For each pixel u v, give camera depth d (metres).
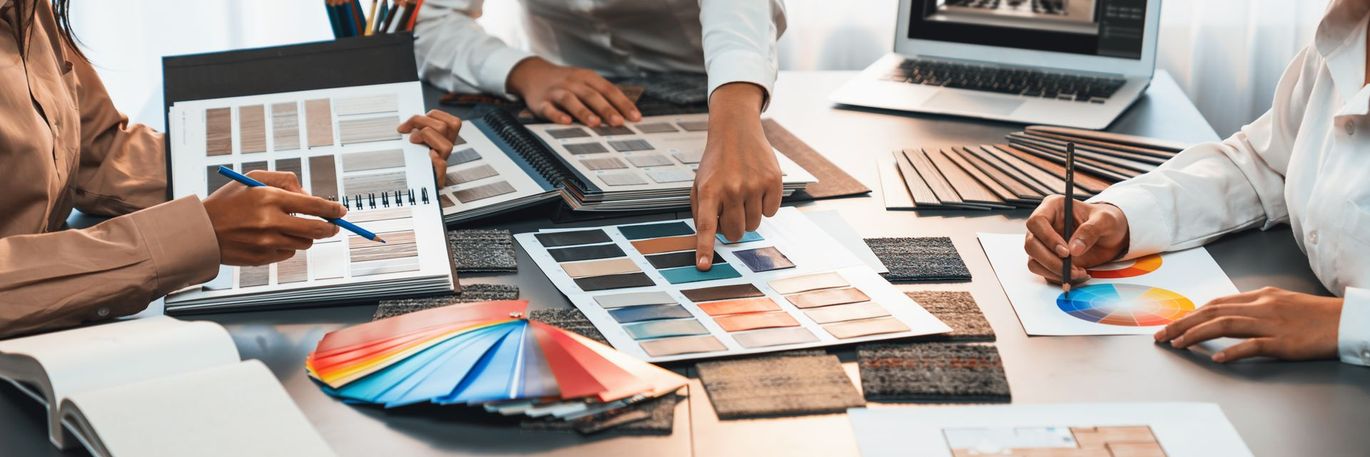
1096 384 0.77
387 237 0.98
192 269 0.87
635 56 1.67
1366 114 0.91
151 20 2.38
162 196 1.14
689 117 1.40
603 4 1.57
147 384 0.69
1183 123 1.45
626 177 1.15
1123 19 1.60
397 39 1.23
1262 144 1.09
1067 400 0.75
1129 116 1.48
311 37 2.42
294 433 0.67
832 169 1.26
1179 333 0.83
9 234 0.95
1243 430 0.71
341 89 1.19
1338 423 0.71
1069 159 0.97
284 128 1.13
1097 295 0.93
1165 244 1.01
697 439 0.70
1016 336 0.85
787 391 0.75
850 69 2.43
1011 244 1.04
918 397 0.75
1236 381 0.77
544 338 0.79
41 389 0.73
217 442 0.65
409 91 1.19
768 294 0.92
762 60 1.28
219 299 0.89
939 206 1.14
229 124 1.13
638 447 0.69
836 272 0.96
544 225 1.10
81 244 0.85
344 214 0.92
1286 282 0.96
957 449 0.68
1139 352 0.82
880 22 2.39
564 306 0.91
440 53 1.59
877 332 0.84
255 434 0.66
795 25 2.41
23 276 0.83
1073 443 0.68
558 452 0.69
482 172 1.18
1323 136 0.99
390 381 0.75
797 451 0.69
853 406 0.73
